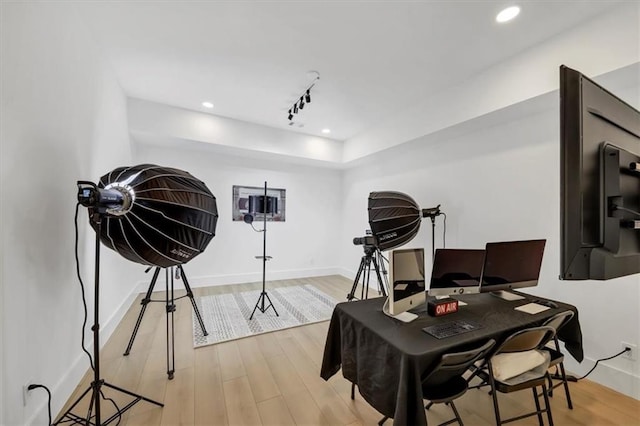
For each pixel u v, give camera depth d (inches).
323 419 65.1
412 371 47.0
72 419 59.0
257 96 127.0
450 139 128.7
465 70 100.2
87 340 81.8
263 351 95.8
